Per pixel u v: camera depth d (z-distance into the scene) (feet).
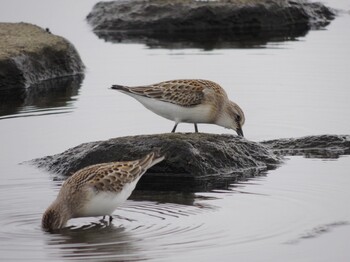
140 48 89.81
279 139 56.49
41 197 45.93
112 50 88.89
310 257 36.70
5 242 38.86
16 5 107.55
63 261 36.42
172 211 43.29
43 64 78.69
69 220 42.01
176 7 102.37
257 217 41.91
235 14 101.45
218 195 46.11
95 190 40.96
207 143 51.39
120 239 39.09
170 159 49.98
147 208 43.93
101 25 101.19
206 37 96.99
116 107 66.49
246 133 58.80
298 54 83.71
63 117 63.62
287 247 37.83
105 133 58.75
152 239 38.99
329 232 39.65
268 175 49.78
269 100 66.85
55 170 51.03
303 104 65.46
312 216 41.98
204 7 101.30
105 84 74.18
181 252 37.27
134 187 43.75
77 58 81.25
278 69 77.00
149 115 63.77
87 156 50.85
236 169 50.85
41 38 81.76
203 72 76.02
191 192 46.88
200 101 53.06
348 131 58.54
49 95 71.92
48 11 105.81
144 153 50.11
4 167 51.57
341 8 111.65
